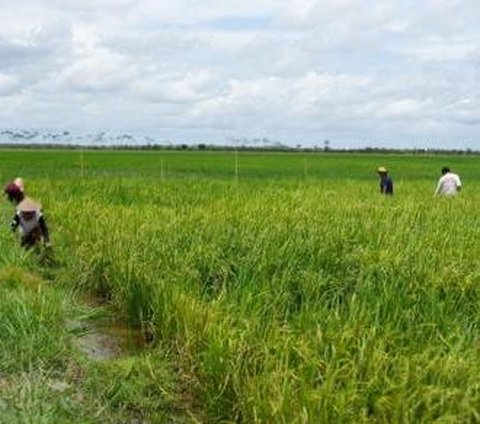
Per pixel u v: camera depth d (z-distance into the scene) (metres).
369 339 7.72
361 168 71.81
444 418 6.29
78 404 8.18
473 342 8.12
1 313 10.04
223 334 8.48
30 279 12.48
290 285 10.74
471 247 12.66
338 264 11.59
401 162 91.88
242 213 15.93
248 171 62.19
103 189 26.88
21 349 9.34
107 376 8.88
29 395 8.17
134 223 15.07
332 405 6.73
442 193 28.58
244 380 7.80
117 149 161.12
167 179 39.03
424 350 7.59
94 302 12.52
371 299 9.67
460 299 9.87
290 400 6.93
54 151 121.94
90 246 13.96
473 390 6.70
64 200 22.94
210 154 116.19
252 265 11.45
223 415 7.93
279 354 7.86
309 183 37.34
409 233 13.52
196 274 11.25
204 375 8.47
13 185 16.14
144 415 8.18
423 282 10.30
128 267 11.83
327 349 7.80
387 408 6.64
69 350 9.57
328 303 10.06
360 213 16.48
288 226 13.84
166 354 9.54
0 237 15.34
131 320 11.21
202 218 15.20
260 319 9.12
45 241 14.91
